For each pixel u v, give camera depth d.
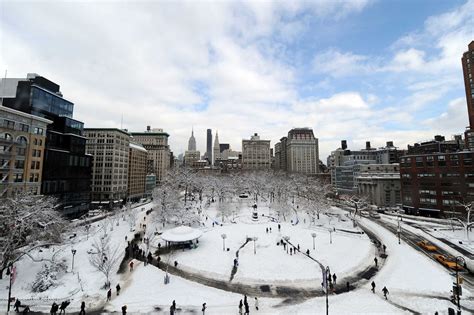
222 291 34.56
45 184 72.75
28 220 40.12
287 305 30.91
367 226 78.38
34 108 76.44
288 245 56.19
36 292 34.28
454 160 87.06
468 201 82.50
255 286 36.47
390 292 34.50
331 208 106.00
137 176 153.62
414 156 98.25
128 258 47.81
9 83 81.00
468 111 107.69
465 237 64.38
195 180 118.94
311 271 41.81
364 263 46.06
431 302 31.34
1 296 33.25
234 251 51.97
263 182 128.62
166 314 28.61
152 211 94.50
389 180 121.06
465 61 109.06
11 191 58.69
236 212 95.44
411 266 44.12
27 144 64.56
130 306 30.38
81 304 30.38
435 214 91.38
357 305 30.39
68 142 85.38
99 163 122.19
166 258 48.19
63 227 48.44
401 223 82.12
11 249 38.84
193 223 75.31
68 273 40.38
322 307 29.98
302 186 122.25
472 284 36.97
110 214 92.62
